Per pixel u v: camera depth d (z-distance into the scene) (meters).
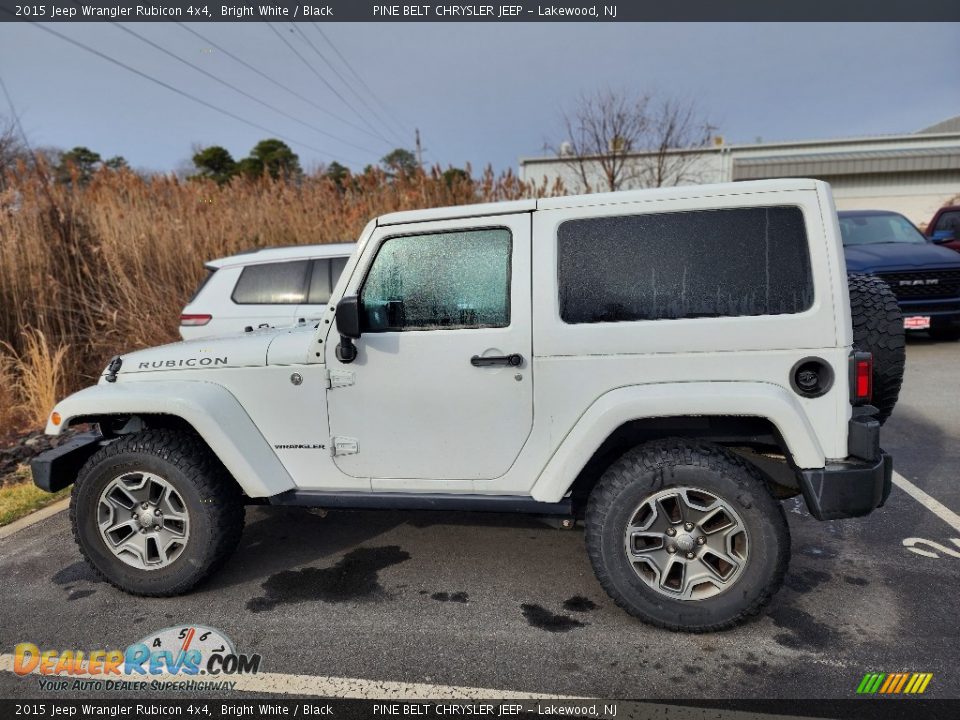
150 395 3.01
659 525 2.69
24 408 6.76
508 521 3.99
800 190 2.54
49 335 7.28
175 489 3.05
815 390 2.52
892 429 5.47
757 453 2.85
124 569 3.16
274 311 6.11
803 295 2.53
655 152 18.06
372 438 2.97
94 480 3.11
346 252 6.15
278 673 2.59
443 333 2.83
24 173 7.77
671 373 2.63
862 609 2.87
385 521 4.05
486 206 2.82
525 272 2.75
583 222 2.73
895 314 2.96
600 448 2.85
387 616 2.96
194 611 3.06
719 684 2.42
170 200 9.25
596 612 2.94
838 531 3.67
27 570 3.57
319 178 10.66
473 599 3.09
